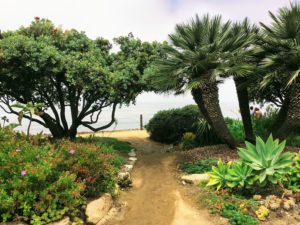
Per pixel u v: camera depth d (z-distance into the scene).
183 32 10.46
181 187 7.96
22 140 8.09
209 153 10.79
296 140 11.72
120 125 22.94
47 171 6.02
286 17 9.92
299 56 9.51
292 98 9.87
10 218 5.45
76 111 12.60
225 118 14.35
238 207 6.32
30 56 9.95
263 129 12.55
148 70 12.04
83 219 6.07
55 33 12.22
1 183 5.85
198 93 10.95
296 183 7.07
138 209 6.76
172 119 14.67
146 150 13.23
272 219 5.88
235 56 10.04
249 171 6.80
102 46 13.63
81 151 7.60
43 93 12.37
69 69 10.89
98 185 7.07
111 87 11.43
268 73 9.86
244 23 11.70
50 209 5.61
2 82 10.63
